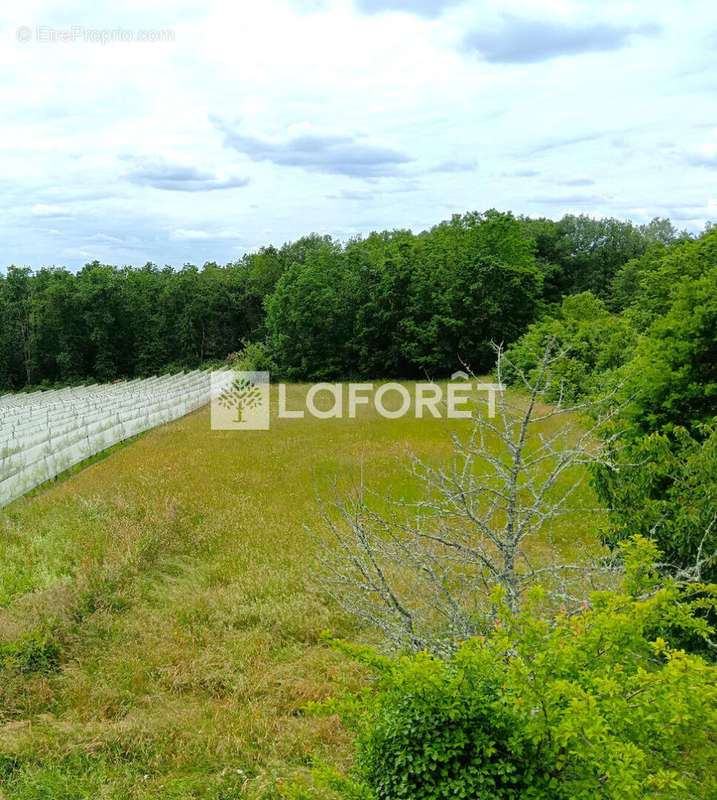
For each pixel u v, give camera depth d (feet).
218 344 232.12
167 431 82.94
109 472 56.95
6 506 46.57
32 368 216.33
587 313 100.99
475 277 156.04
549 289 192.85
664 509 23.12
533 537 35.37
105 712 21.63
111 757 19.24
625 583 14.39
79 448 63.46
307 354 169.89
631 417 33.88
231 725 20.30
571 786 11.05
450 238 179.52
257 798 17.33
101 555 34.42
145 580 32.27
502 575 16.31
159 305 228.43
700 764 14.78
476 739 11.76
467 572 23.31
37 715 21.42
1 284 224.53
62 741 19.95
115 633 26.68
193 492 47.91
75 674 23.62
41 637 25.46
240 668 23.88
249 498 46.32
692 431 32.45
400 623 18.03
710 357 33.09
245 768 18.72
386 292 162.20
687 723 10.76
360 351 167.22
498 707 11.69
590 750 10.32
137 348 225.56
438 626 20.06
